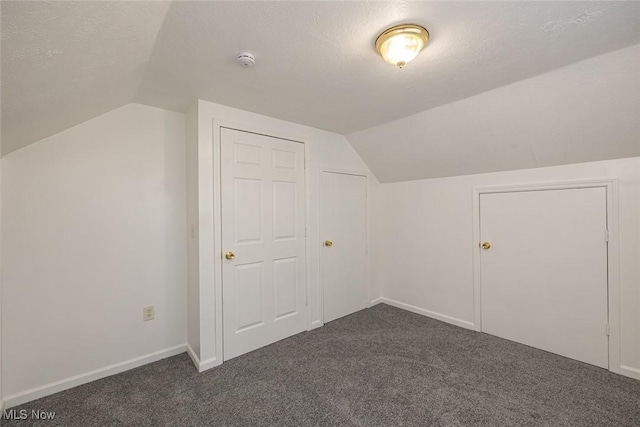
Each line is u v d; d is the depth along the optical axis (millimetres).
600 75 1596
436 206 3021
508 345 2412
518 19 1228
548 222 2291
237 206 2273
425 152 2777
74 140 1894
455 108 2209
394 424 1527
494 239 2600
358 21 1239
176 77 1740
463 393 1775
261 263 2418
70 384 1862
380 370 2043
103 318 1997
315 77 1762
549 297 2287
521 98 1911
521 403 1675
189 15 1175
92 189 1959
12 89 1125
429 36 1345
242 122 2307
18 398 1698
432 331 2717
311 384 1885
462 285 2820
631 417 1550
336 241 3059
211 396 1771
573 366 2068
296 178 2680
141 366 2121
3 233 1677
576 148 2053
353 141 3129
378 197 3541
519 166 2414
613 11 1178
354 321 2979
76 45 1074
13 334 1701
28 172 1748
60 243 1850
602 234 2043
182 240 2334
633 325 1917
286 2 1109
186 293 2350
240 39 1359
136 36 1235
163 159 2252
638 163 1903
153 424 1541
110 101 1861
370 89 1939
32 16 828
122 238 2074
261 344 2404
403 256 3338
